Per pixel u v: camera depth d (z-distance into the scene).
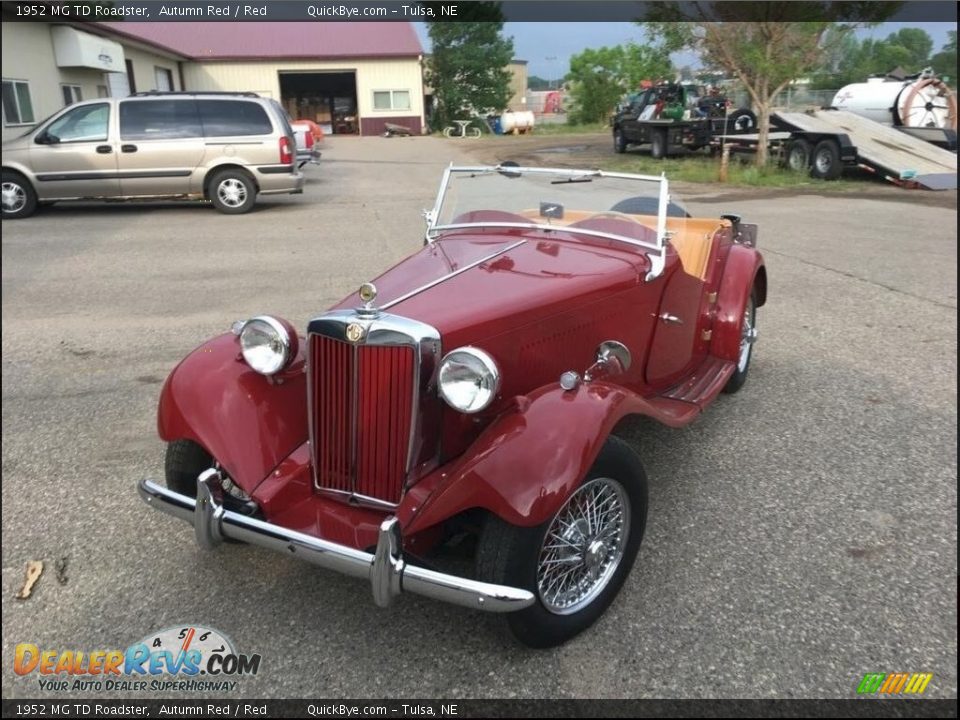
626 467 2.90
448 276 3.40
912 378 5.38
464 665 2.76
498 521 2.63
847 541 3.43
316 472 3.03
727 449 4.33
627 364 3.48
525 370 3.22
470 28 39.22
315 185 17.27
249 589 3.18
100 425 4.68
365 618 3.01
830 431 4.55
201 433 3.06
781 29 16.98
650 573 3.23
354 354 2.79
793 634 2.87
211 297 7.63
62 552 3.41
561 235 4.09
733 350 4.65
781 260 9.20
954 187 15.74
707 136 21.02
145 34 35.22
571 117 44.00
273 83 36.56
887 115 19.69
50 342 6.26
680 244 4.57
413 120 38.56
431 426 2.86
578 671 2.72
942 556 3.31
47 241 10.70
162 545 3.47
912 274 8.45
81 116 12.55
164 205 14.41
